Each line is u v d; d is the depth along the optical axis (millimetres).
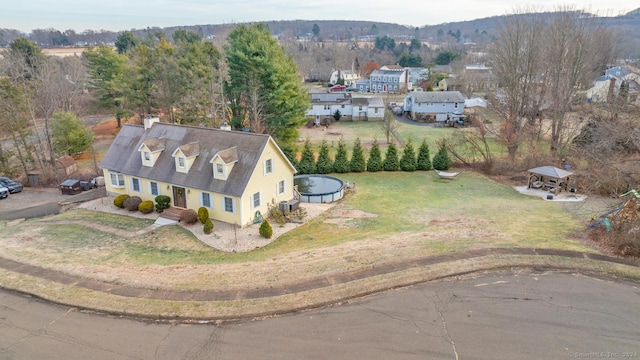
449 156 39562
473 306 13031
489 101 54781
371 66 135250
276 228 23422
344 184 32000
